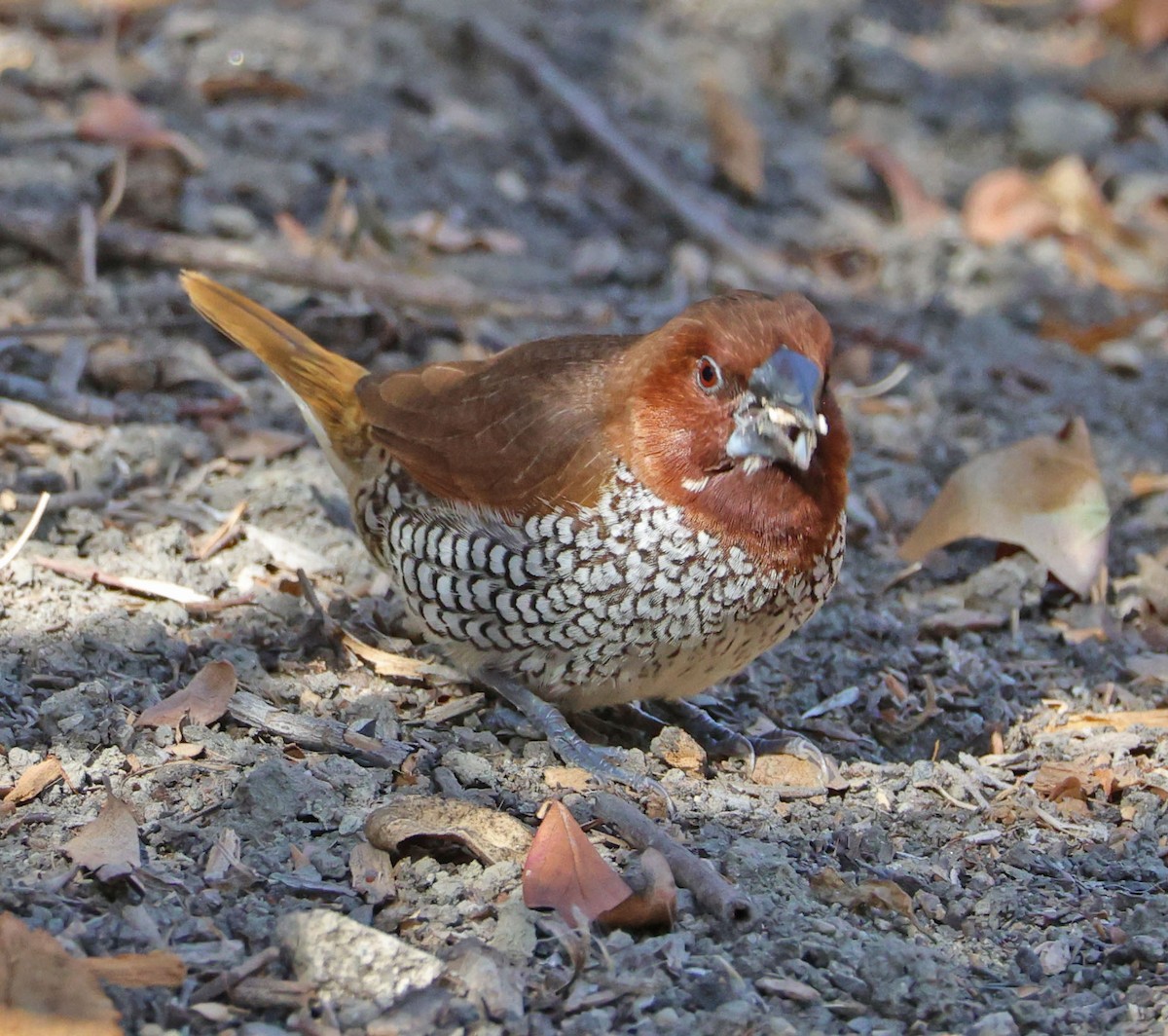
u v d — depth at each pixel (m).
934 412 13.53
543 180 16.28
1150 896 7.93
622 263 15.04
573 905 7.18
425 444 9.08
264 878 7.37
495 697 9.48
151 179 13.72
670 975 6.97
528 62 17.69
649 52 18.88
